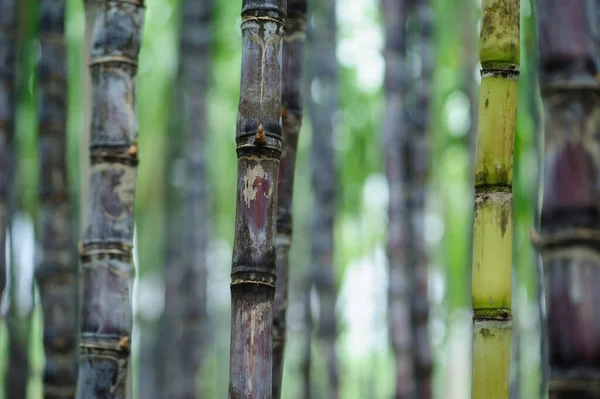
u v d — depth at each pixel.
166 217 10.30
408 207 7.20
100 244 3.32
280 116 2.79
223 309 15.87
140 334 12.20
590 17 2.36
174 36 11.62
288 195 3.34
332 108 7.65
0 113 4.80
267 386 2.69
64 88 5.00
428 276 6.95
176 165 10.75
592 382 2.26
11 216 6.11
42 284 4.77
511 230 2.82
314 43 8.07
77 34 9.85
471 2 9.14
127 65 3.41
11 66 4.92
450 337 12.29
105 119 3.38
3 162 4.75
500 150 2.82
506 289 2.80
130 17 3.43
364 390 12.75
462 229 12.30
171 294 9.66
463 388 13.50
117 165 3.36
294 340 12.14
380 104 10.58
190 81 8.64
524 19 8.00
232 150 13.08
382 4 7.24
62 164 4.92
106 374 3.26
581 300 2.27
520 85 8.09
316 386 10.34
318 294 7.35
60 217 4.88
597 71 2.34
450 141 10.96
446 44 10.20
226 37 10.98
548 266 2.33
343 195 11.53
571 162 2.32
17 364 6.31
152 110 12.18
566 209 2.30
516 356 8.02
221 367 15.68
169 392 9.80
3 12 4.93
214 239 13.34
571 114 2.33
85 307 3.31
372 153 11.30
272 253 2.74
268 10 2.79
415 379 6.80
